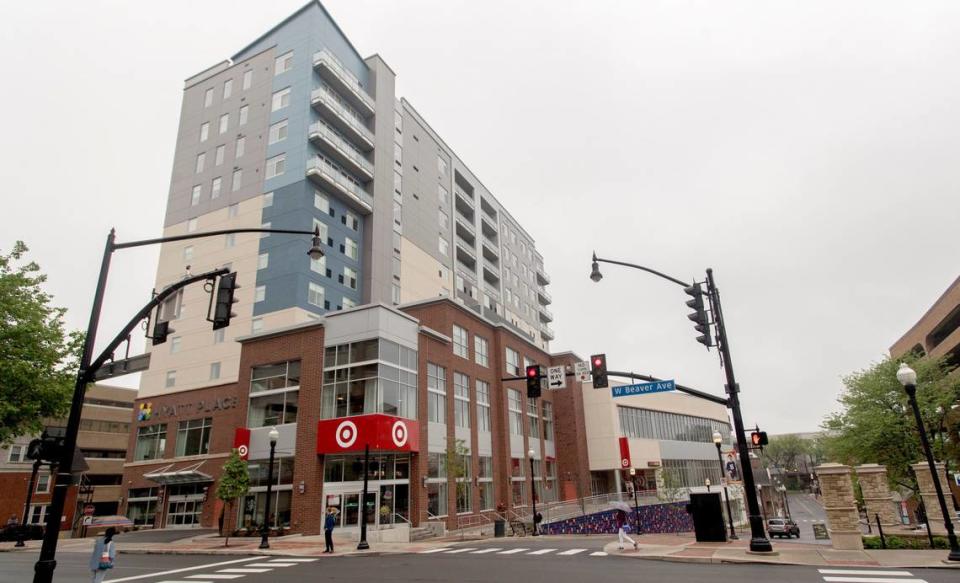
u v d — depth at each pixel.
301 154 46.44
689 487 55.03
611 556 16.98
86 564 19.30
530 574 13.66
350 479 28.88
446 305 37.97
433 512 31.64
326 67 48.97
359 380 29.91
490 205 75.44
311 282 44.19
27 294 28.53
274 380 32.72
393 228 54.31
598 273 18.81
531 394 23.12
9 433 27.86
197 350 44.75
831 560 14.26
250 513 30.56
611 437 52.47
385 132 56.03
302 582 13.69
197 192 50.53
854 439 36.28
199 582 14.38
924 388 35.44
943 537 16.81
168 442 42.16
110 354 11.89
